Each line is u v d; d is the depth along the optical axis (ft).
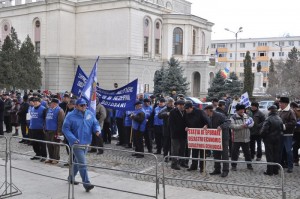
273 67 238.48
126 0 138.41
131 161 37.88
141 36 145.89
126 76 140.15
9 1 165.07
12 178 31.27
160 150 44.65
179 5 179.42
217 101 42.11
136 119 41.47
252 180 31.76
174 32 159.22
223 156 33.12
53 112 36.65
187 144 36.29
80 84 40.83
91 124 28.35
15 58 124.47
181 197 26.63
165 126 40.29
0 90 122.01
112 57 142.72
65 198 26.14
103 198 26.25
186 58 160.66
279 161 34.12
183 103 35.09
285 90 149.18
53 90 146.92
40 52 151.84
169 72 125.39
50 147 36.35
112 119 57.11
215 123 33.50
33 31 153.79
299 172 35.32
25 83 126.11
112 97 44.45
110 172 33.78
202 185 30.19
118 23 141.28
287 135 35.04
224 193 27.96
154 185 29.76
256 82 156.15
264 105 82.84
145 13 147.43
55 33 146.92
